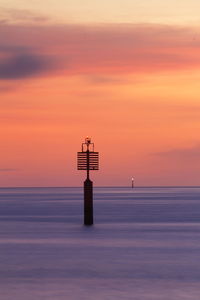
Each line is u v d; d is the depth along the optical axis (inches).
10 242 5408.5
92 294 3225.9
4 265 4136.3
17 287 3405.5
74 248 4980.3
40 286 3432.6
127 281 3580.2
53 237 5821.9
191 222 7706.7
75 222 7701.8
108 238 5708.7
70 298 3125.0
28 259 4394.7
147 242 5378.9
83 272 3865.7
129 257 4471.0
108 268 4013.3
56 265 4128.9
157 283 3521.2
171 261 4291.3
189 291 3307.1
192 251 4790.8
